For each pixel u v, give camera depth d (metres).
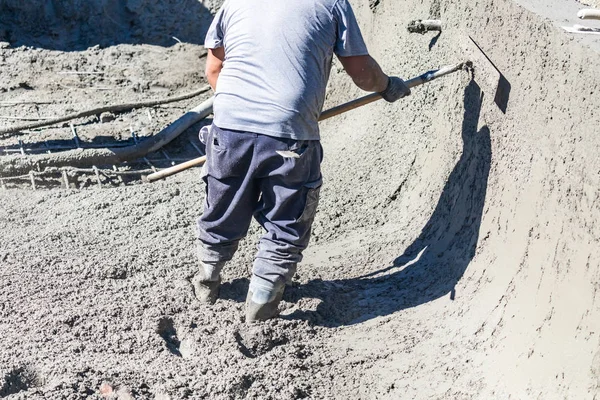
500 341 3.45
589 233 3.01
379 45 6.78
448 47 5.07
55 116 7.57
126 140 7.09
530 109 3.70
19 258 4.51
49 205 5.59
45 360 3.50
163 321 3.94
